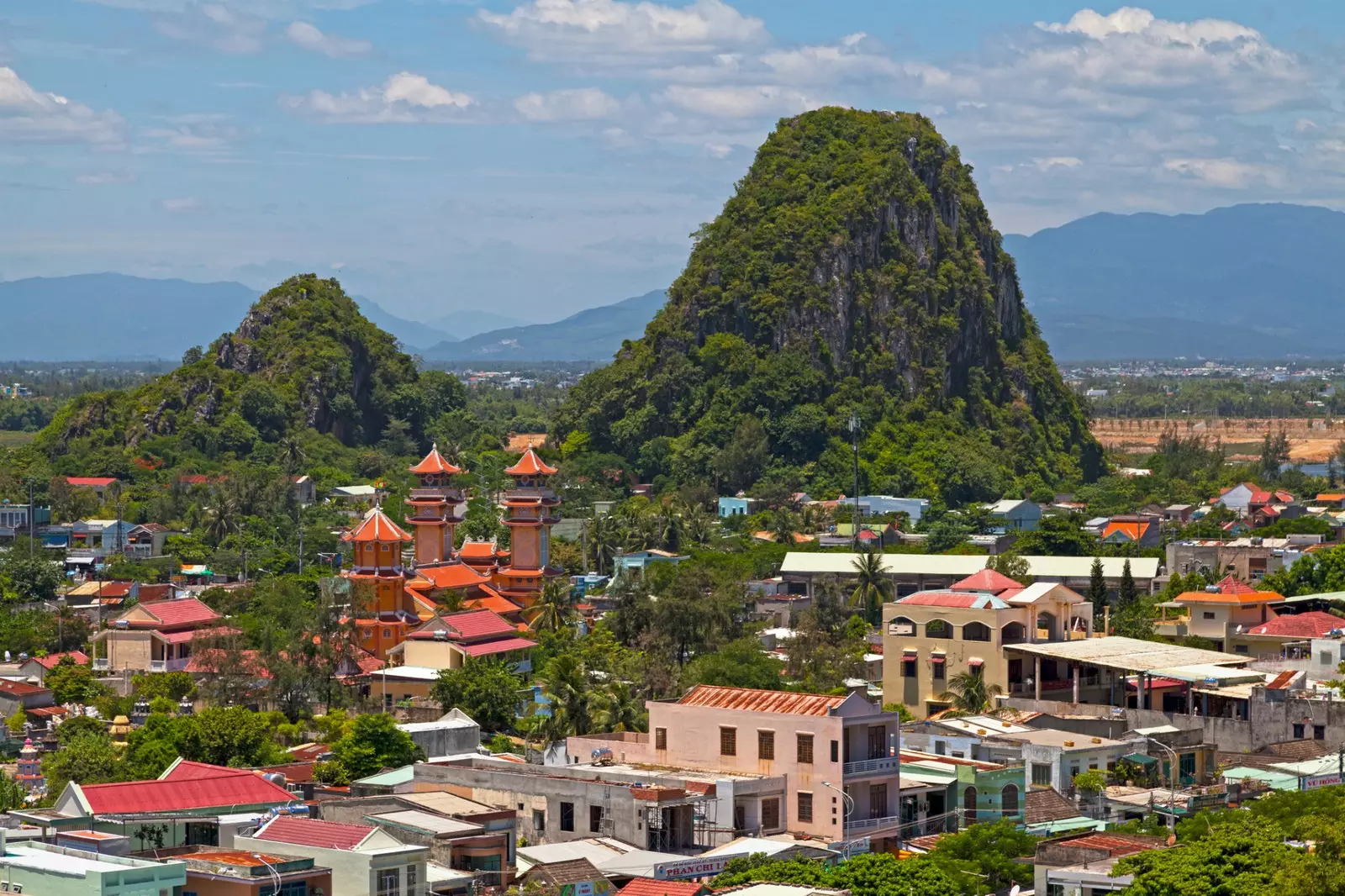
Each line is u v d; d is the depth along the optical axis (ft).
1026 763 649.61
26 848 419.33
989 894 512.63
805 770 571.69
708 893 461.37
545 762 652.48
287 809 503.61
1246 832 506.07
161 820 480.23
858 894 479.00
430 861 482.69
